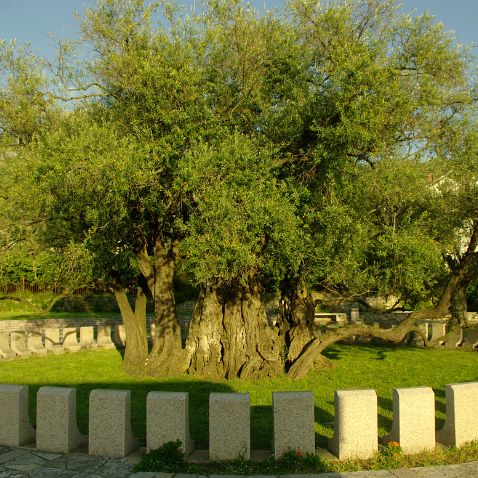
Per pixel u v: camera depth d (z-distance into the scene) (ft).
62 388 24.66
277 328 43.24
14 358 50.52
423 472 21.18
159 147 32.09
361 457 22.63
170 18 37.81
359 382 38.42
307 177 36.86
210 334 40.88
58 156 29.94
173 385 37.65
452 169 39.91
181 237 41.29
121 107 37.11
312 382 38.27
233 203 28.71
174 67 33.19
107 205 32.12
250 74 36.47
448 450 23.11
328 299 45.01
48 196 31.68
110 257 38.86
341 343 59.82
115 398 23.52
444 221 43.32
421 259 34.73
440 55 35.78
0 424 25.00
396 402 23.25
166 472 21.59
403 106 33.55
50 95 39.88
